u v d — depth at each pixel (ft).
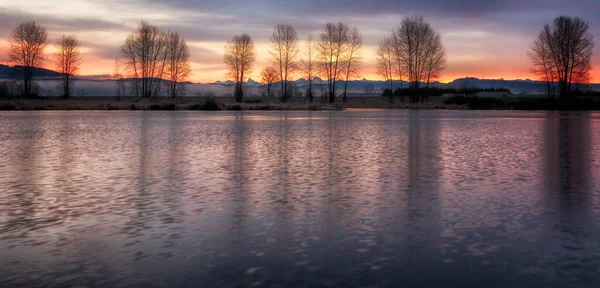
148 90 372.79
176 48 367.25
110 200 46.32
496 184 53.93
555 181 55.72
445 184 53.93
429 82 357.20
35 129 137.49
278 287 26.20
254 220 39.06
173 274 28.04
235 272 28.27
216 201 45.78
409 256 30.68
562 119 201.98
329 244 33.04
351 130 137.08
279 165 68.23
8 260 30.42
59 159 74.74
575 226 37.01
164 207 43.47
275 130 136.67
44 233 35.88
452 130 137.69
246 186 52.90
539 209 42.34
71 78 370.94
